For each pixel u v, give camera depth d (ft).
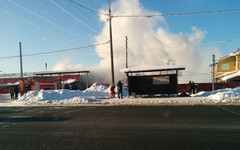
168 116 23.02
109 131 16.92
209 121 19.71
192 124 18.62
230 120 19.92
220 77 112.78
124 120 21.40
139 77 50.39
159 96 49.75
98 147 12.89
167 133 15.80
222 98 38.42
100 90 65.05
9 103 48.37
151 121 20.51
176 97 45.73
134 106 34.01
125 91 66.80
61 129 18.21
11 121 23.26
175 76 48.16
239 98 37.42
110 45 62.95
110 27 63.26
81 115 25.63
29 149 13.01
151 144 13.20
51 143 14.11
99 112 27.81
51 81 80.43
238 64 103.40
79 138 15.11
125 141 14.01
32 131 17.88
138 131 16.66
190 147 12.42
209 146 12.52
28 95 52.95
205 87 91.35
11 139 15.48
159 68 46.83
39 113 29.01
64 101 44.39
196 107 30.04
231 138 14.02
